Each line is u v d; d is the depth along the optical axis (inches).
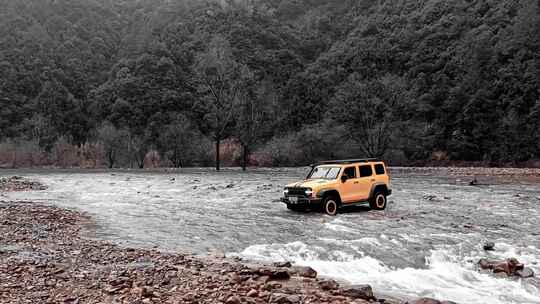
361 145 2667.3
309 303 292.7
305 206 721.0
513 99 2773.1
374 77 3550.7
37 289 313.0
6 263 384.2
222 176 1784.0
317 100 3641.7
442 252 467.2
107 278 345.1
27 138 3312.0
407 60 3705.7
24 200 964.6
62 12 5211.6
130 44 4906.5
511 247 488.4
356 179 746.8
